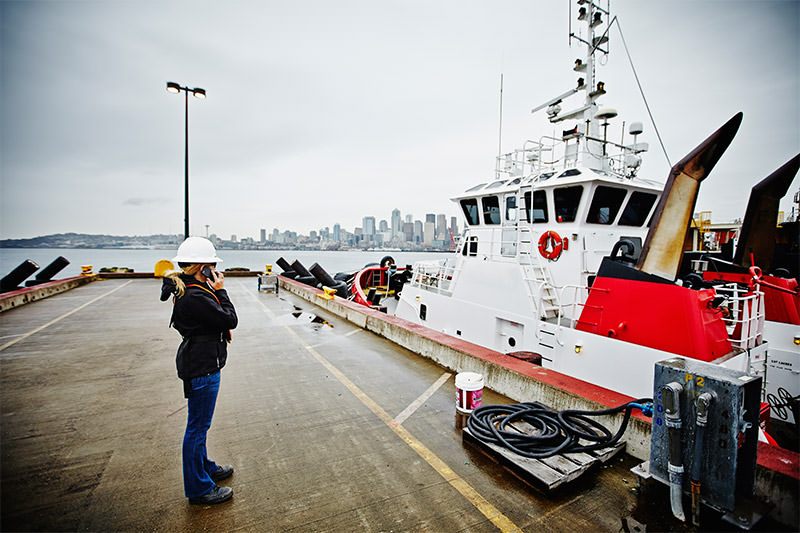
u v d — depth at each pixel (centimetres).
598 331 551
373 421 429
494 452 343
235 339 802
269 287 1616
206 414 276
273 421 425
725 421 245
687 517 268
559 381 445
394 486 311
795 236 936
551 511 284
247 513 274
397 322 795
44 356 662
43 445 364
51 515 265
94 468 326
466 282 837
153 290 1588
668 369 276
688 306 459
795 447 625
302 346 747
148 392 501
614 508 286
